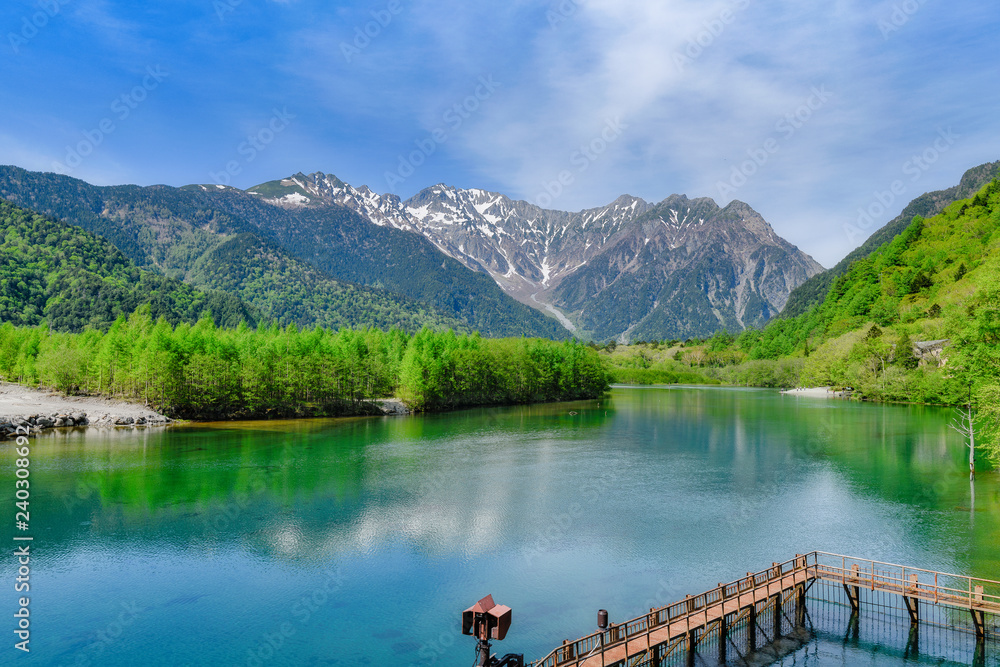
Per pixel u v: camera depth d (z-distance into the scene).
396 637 41.16
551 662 36.44
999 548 55.62
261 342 187.88
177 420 147.38
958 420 142.12
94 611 44.34
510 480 84.62
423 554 55.75
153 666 36.94
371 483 82.25
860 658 38.88
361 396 180.00
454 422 156.50
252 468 90.62
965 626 43.00
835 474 87.94
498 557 55.19
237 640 40.56
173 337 161.25
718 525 64.00
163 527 62.41
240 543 58.25
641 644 36.81
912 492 76.56
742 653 39.78
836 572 47.31
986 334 78.31
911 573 45.81
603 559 54.72
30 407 137.25
